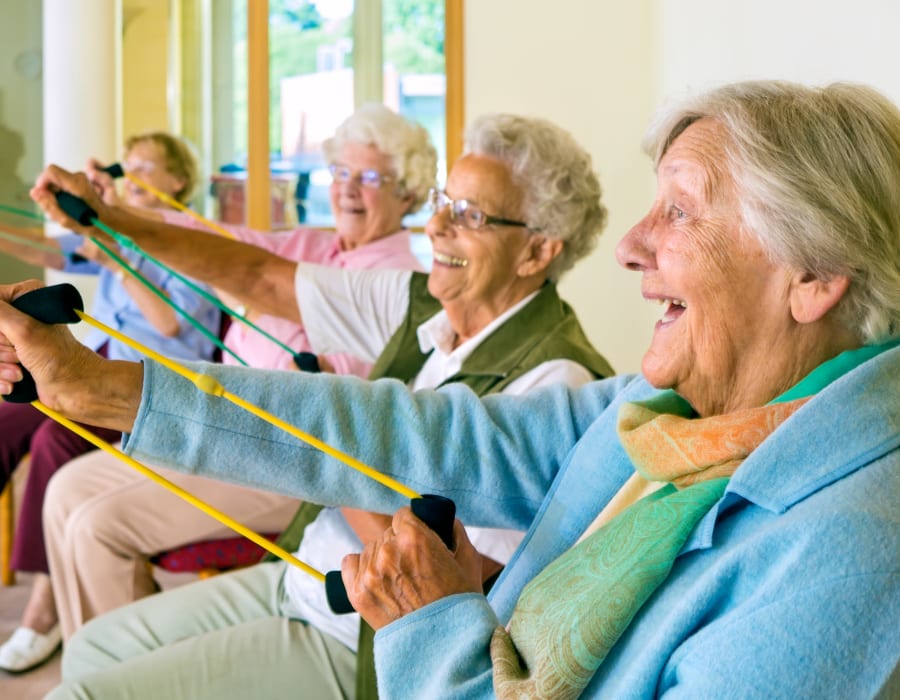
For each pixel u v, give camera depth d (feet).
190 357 9.50
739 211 3.06
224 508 7.20
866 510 2.61
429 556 3.26
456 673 3.11
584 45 12.28
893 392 2.83
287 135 12.41
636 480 3.62
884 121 3.02
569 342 5.30
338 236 8.93
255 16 12.21
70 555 7.18
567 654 2.96
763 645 2.55
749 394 3.19
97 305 9.87
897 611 2.50
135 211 8.61
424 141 8.82
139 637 5.45
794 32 8.15
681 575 2.96
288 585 5.28
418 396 4.14
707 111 3.18
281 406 3.91
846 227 2.96
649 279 3.29
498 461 4.08
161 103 14.53
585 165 5.75
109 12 13.47
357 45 12.38
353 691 4.81
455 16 12.30
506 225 5.57
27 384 3.51
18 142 15.16
